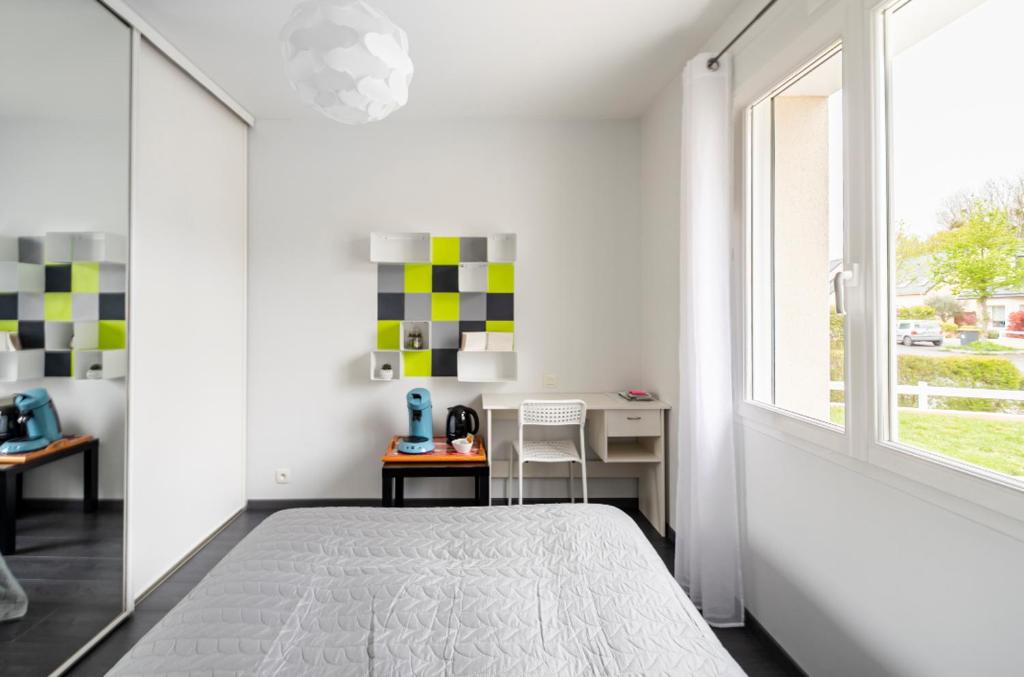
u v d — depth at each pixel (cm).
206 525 301
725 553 224
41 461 184
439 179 360
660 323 327
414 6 230
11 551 172
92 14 204
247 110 339
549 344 364
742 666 198
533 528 175
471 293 361
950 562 126
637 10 235
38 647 181
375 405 358
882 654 148
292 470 356
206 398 301
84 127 200
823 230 205
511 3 229
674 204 302
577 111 349
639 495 364
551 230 363
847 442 162
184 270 276
